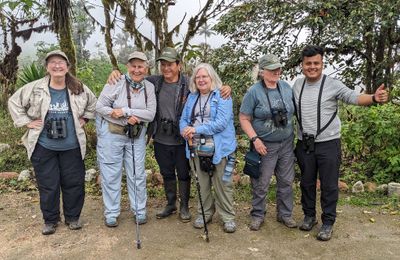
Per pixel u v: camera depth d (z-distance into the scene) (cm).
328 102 337
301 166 359
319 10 622
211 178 367
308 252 335
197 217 388
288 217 380
